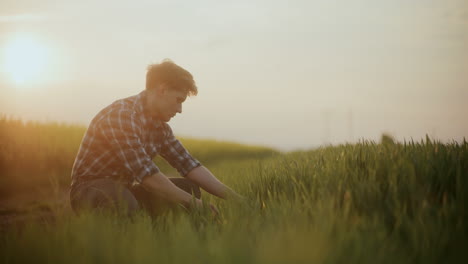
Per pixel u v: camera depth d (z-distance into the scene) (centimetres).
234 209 209
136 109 287
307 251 120
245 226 173
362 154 263
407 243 148
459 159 219
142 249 142
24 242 167
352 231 146
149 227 189
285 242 128
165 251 142
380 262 124
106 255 145
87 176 284
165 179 268
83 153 287
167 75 283
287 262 118
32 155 861
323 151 360
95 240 155
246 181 322
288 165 306
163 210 278
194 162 321
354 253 127
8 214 372
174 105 294
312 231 139
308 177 252
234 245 134
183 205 258
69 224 185
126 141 271
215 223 204
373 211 177
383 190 196
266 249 125
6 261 160
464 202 173
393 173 199
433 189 197
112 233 172
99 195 259
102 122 278
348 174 221
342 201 194
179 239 149
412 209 175
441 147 256
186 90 293
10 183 693
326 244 128
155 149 311
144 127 293
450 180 202
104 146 279
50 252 158
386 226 166
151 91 291
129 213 239
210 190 316
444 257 134
